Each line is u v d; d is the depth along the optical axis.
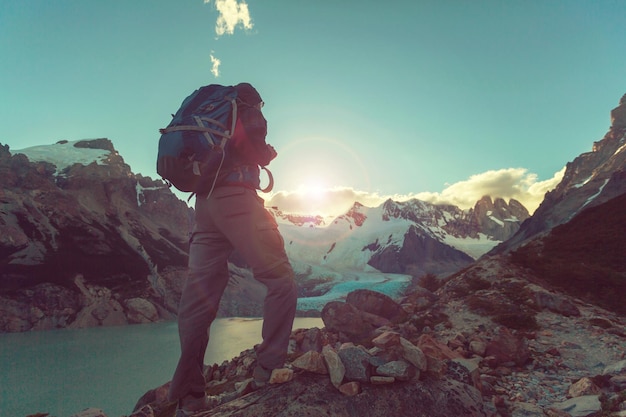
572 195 165.25
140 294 97.44
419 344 7.14
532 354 8.58
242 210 2.19
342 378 2.40
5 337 64.38
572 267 16.97
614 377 6.18
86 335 66.62
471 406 2.63
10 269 86.81
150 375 36.03
